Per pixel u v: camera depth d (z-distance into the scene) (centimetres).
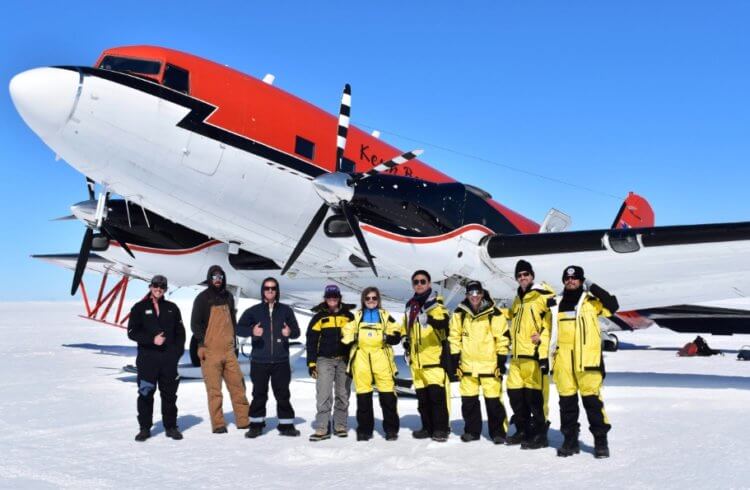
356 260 1046
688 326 1772
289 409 588
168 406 574
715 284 1016
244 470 462
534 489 409
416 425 644
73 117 805
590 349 493
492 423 549
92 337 1984
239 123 908
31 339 1861
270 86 976
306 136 973
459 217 993
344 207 883
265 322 589
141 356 566
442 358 566
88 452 518
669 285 1038
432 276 1002
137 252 1129
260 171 925
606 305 502
